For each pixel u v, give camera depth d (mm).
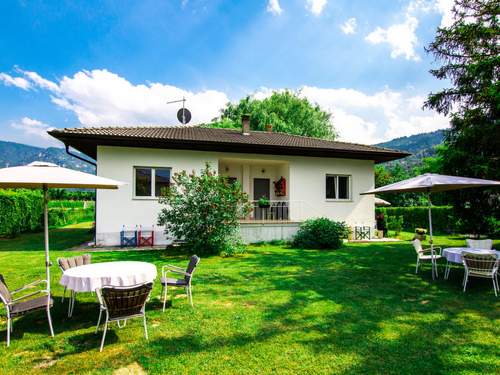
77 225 23484
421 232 14969
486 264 5797
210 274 7312
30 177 4582
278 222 12812
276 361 3332
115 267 4953
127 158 11922
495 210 10805
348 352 3525
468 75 10625
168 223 11789
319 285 6375
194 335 4000
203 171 10789
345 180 15062
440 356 3439
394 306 5090
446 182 6902
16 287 6391
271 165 15680
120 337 3973
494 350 3574
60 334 4102
